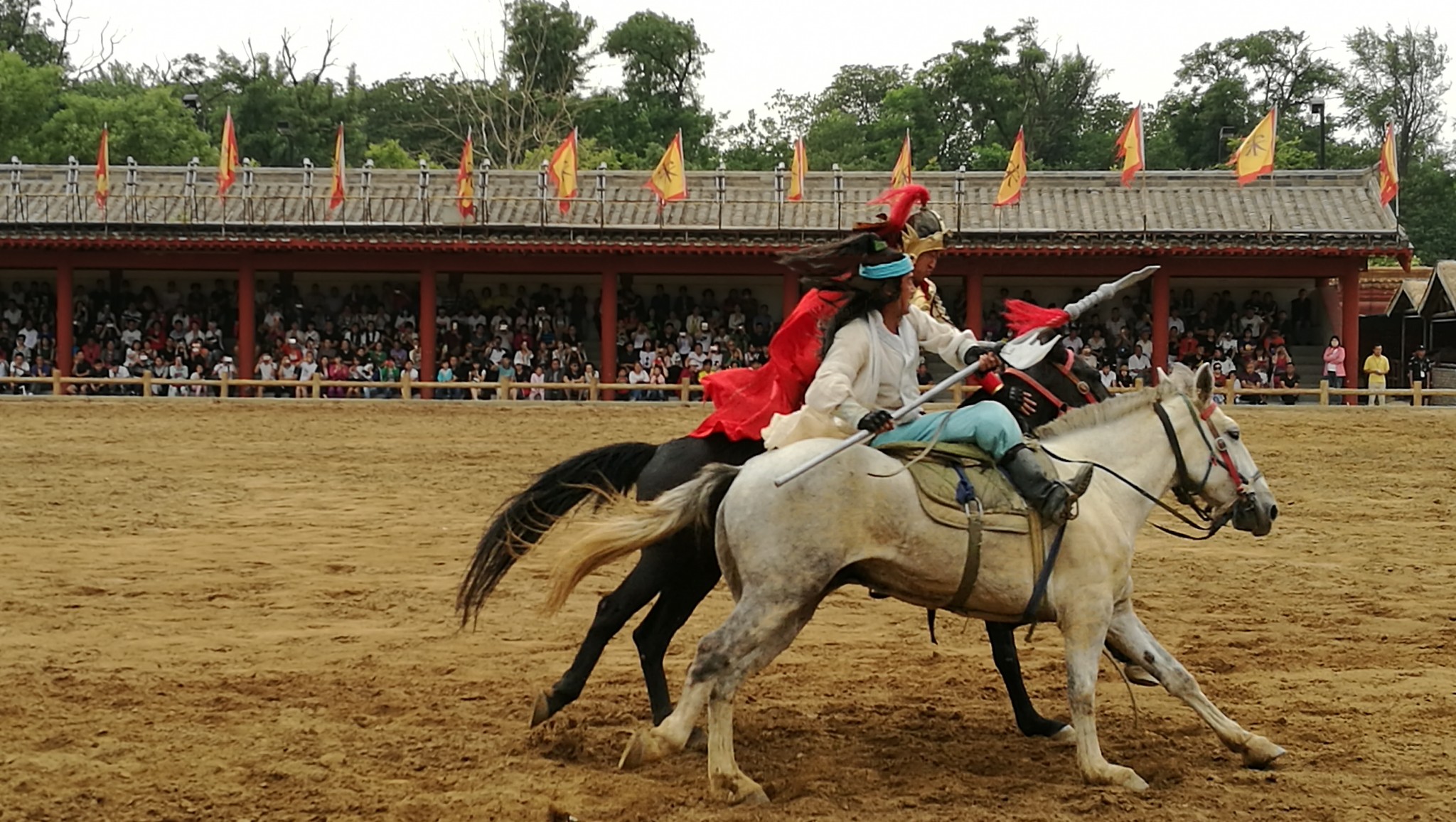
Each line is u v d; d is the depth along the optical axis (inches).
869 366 308.7
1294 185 1486.2
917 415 313.0
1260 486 330.0
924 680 395.9
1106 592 302.5
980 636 453.1
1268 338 1441.9
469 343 1485.0
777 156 2869.1
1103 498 314.0
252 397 1354.6
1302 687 389.1
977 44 2844.5
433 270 1450.5
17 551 608.1
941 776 306.2
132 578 550.9
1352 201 1459.2
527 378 1422.2
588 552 300.0
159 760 314.2
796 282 1455.5
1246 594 532.7
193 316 1503.4
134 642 442.3
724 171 1523.1
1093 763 297.9
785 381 335.9
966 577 295.6
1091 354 1421.0
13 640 442.9
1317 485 841.5
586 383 1330.0
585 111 2674.7
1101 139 2832.2
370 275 1565.0
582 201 1491.1
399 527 684.7
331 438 1063.0
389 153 2610.7
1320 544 645.9
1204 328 1476.4
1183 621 483.8
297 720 349.1
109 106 2332.7
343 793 292.4
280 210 1485.0
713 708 288.7
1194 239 1406.3
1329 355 1412.4
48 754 317.1
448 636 456.1
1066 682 394.3
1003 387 377.4
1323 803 289.1
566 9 2652.6
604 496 347.6
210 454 963.3
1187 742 336.5
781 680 393.1
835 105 3225.9
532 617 485.1
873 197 1496.1
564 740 328.8
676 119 2780.5
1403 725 346.6
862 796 292.0
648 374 1424.7
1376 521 714.2
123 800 287.1
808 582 289.1
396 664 414.3
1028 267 1439.5
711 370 1409.9
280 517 711.7
